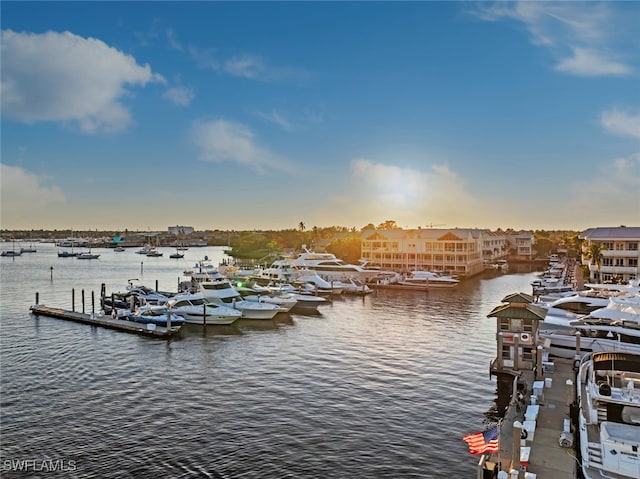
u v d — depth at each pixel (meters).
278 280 68.31
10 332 43.50
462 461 19.48
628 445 15.42
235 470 18.80
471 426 22.69
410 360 33.59
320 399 26.09
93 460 19.62
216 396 26.69
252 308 48.78
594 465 16.00
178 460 19.59
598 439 17.11
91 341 39.97
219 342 39.69
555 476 16.00
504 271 110.12
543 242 155.25
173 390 27.72
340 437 21.59
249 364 33.00
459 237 94.50
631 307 29.73
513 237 151.12
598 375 22.33
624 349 28.69
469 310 56.28
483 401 25.78
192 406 25.23
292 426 22.72
